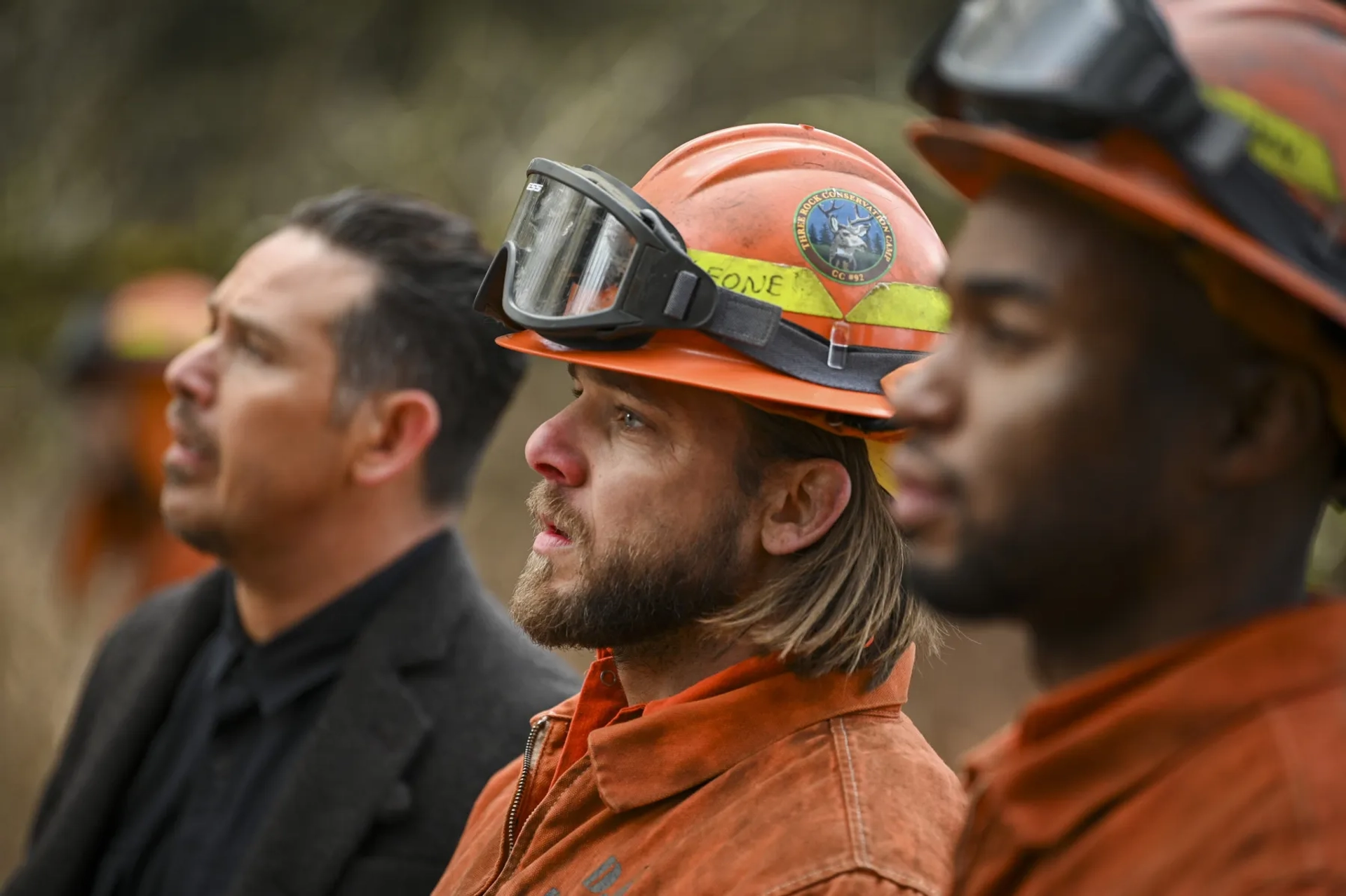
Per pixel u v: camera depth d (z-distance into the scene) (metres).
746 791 2.75
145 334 7.49
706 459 2.86
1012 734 2.02
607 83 16.06
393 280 4.39
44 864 4.45
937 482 1.76
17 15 18.00
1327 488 1.76
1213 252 1.63
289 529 4.31
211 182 17.36
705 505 2.86
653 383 2.87
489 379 4.55
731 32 16.62
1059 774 1.76
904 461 1.80
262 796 4.21
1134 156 1.67
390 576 4.35
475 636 4.25
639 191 3.08
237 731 4.38
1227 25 1.71
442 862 3.88
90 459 7.61
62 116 17.61
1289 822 1.59
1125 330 1.67
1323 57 1.68
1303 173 1.63
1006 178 1.78
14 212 16.53
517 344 3.08
